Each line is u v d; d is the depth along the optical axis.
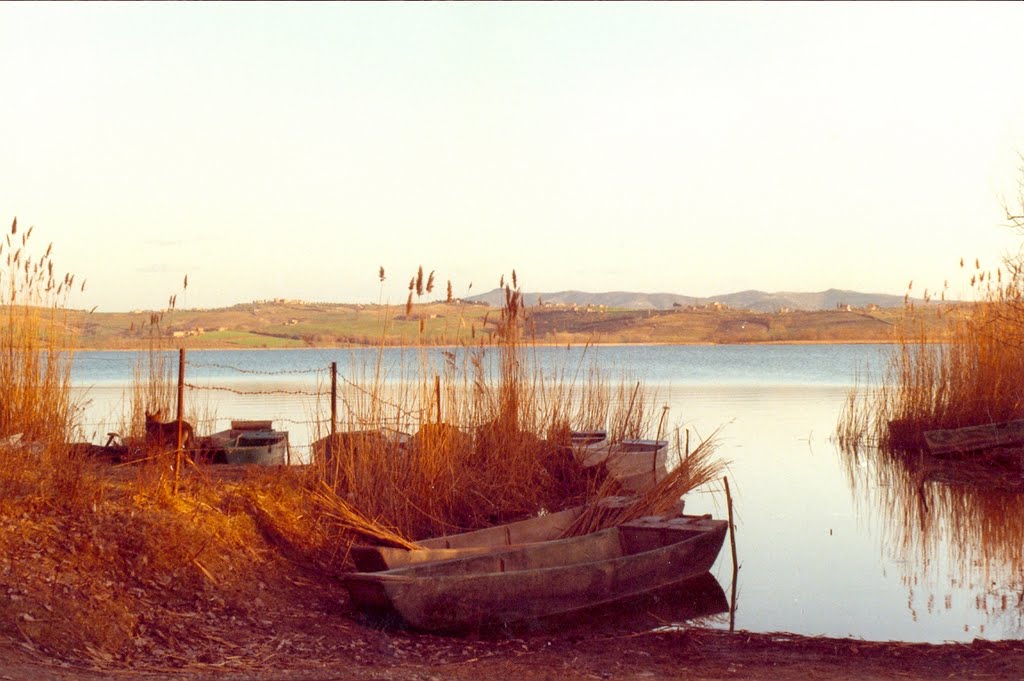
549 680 8.53
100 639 8.94
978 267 25.11
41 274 15.54
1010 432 23.38
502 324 17.11
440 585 10.45
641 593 12.55
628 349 145.50
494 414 16.73
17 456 12.13
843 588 12.98
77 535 10.57
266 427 20.84
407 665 9.02
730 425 32.69
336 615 10.79
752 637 10.38
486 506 15.20
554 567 11.48
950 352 25.98
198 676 8.03
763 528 16.97
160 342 19.02
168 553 10.82
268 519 12.95
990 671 8.69
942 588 12.96
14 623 8.66
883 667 9.05
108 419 27.19
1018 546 15.45
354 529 12.46
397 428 14.86
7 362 14.95
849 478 22.30
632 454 18.52
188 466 14.93
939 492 20.39
